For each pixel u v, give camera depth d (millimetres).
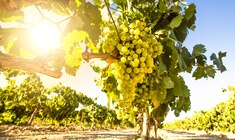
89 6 2557
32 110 39500
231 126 34594
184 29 3213
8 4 1764
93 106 50000
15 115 37594
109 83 3199
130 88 2822
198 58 3801
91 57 2346
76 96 46625
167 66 2885
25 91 33500
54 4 2480
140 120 4852
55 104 38156
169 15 3162
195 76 3912
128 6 3262
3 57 1630
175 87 3070
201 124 49594
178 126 84688
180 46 3154
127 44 2621
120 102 3174
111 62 2674
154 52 2803
